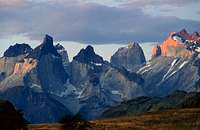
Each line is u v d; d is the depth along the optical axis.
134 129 176.75
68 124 153.62
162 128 176.50
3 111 132.12
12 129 132.12
